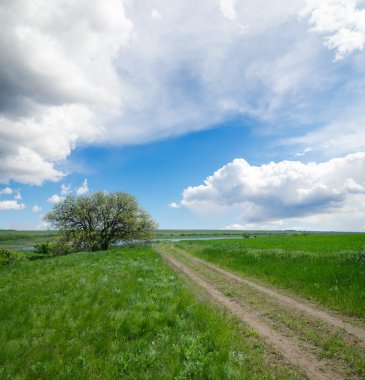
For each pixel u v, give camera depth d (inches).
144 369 241.0
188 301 432.5
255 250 1048.8
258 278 676.7
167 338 296.7
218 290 557.6
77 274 728.3
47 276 724.0
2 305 409.7
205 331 315.6
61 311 381.7
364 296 437.1
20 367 236.7
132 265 919.0
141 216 2222.0
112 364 242.1
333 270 599.2
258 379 221.8
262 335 316.5
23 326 327.3
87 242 2043.6
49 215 1999.3
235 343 289.9
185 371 229.1
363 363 248.7
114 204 2119.8
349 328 336.2
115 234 2185.0
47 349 265.3
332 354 268.4
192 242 2448.3
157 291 520.7
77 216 2017.7
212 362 242.8
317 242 1465.3
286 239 2041.1
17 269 913.5
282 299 477.1
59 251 2034.9
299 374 233.1
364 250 705.0
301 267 686.5
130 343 288.7
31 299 453.4
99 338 294.0
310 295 495.5
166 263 1005.8
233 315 389.4
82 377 219.9
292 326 345.1
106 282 595.2
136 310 390.9
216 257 1116.5
